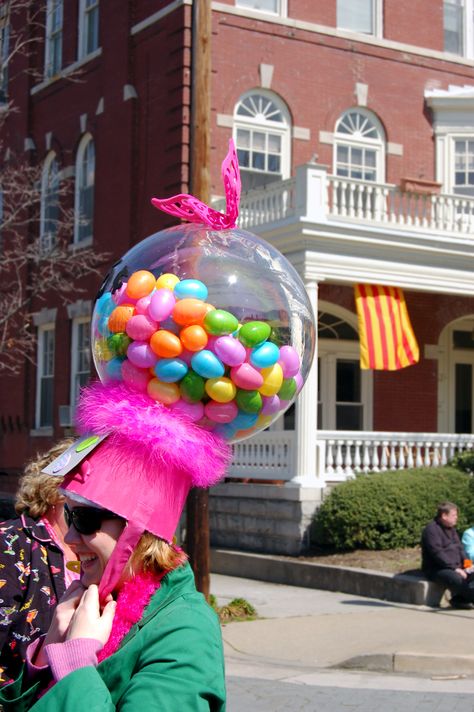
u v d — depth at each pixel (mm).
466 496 15391
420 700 7895
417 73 21188
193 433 2525
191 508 11023
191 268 2752
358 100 20484
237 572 15789
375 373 20297
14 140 24109
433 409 20828
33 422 23172
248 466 17000
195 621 2273
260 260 2857
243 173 19281
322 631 10773
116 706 2229
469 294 18172
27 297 23109
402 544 14945
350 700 7879
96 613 2344
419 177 21031
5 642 3373
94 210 21172
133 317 2650
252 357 2654
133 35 19984
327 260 16547
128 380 2660
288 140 19812
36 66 23516
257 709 7539
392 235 16906
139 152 19750
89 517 2430
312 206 16469
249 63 19391
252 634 10703
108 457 2445
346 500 15023
